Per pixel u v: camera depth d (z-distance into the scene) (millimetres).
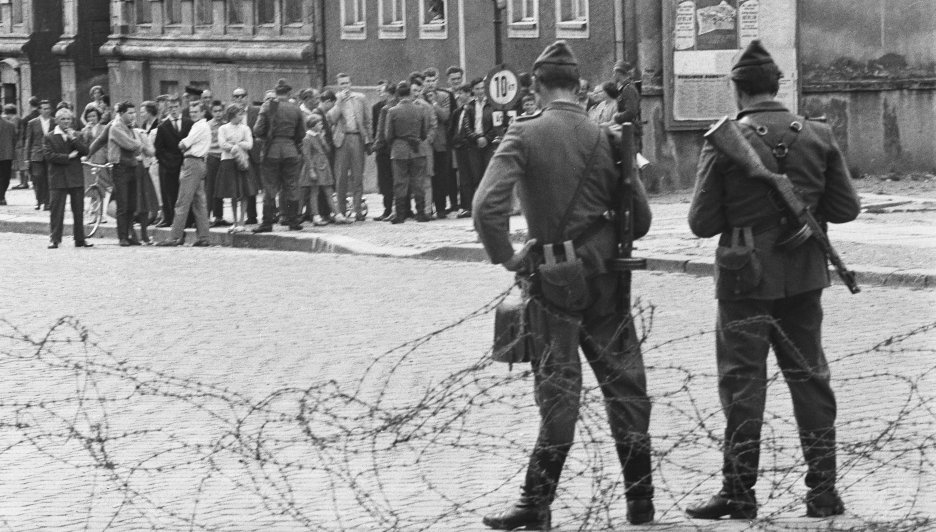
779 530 7605
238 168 27531
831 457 7977
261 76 40875
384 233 25781
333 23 38531
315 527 8164
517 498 8578
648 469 7863
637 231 7875
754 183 7922
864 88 31125
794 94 30672
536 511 7836
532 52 32969
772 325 8055
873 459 8203
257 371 13422
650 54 30344
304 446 10125
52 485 9406
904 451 8023
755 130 8016
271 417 11211
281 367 13594
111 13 46750
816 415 8023
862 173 31375
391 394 12023
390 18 37062
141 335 15867
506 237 7707
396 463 9500
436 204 28219
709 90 30188
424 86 28422
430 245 23641
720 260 7996
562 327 7738
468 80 34719
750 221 7953
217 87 42625
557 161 7750
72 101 48969
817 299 8086
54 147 27500
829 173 8109
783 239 7930
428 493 8805
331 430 10602
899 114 31172
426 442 10016
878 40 31109
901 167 31266
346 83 28453
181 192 27391
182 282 20891
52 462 10016
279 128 26875
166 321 16875
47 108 36094
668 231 22750
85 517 8633
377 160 28438
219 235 27531
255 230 27031
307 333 15602
